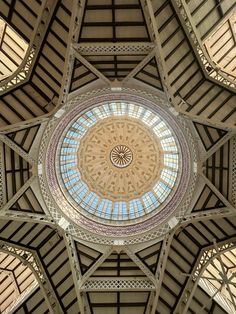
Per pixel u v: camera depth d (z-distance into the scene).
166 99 26.42
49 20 23.28
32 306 29.28
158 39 22.83
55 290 29.16
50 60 24.89
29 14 23.38
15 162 27.52
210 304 28.31
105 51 24.30
